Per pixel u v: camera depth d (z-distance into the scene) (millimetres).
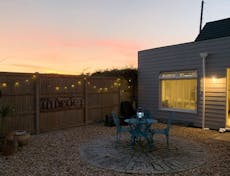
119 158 5074
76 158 5074
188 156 5234
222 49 8172
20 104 7270
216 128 8430
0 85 6738
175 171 4312
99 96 9984
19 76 7238
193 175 4121
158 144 6332
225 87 8133
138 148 5895
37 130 7688
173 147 6016
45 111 7980
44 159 4992
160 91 10469
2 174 4129
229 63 7973
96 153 5449
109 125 9141
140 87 11375
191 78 9203
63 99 8586
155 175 4156
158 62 10453
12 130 7027
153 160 4941
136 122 6027
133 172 4262
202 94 8805
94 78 9758
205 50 8688
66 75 8688
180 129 8633
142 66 11242
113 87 10594
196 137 7270
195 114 9109
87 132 7988
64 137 7188
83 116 9367
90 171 4312
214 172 4254
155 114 10680
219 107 8328
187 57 9297
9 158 5047
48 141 6648
